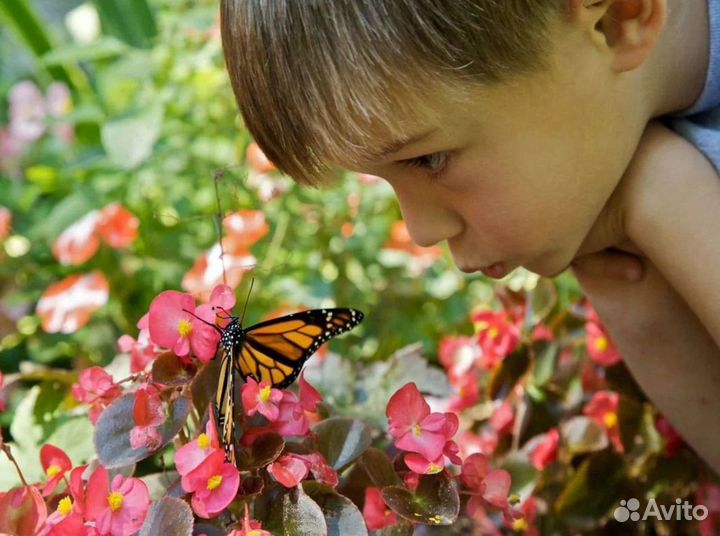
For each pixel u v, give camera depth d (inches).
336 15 20.8
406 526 22.0
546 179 22.3
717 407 26.8
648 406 29.0
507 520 23.2
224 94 43.7
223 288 22.3
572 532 29.0
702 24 23.9
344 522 20.9
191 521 20.1
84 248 39.5
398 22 20.6
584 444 28.8
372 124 21.1
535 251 23.3
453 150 21.8
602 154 22.7
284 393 21.8
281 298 39.1
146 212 42.6
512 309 31.2
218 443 20.8
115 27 55.2
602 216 24.3
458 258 23.9
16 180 56.6
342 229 41.3
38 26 55.8
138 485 21.1
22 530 20.7
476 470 23.2
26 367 30.3
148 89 46.7
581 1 21.3
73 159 49.1
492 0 20.7
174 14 48.3
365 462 22.2
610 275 26.2
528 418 29.8
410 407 22.0
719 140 23.9
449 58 20.7
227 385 20.6
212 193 41.6
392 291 40.6
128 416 21.5
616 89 22.5
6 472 25.5
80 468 21.5
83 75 57.1
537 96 21.6
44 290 44.1
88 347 40.3
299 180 22.9
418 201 23.0
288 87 21.4
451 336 37.0
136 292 42.0
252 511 21.2
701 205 23.1
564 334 30.2
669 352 26.5
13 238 45.1
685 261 23.0
